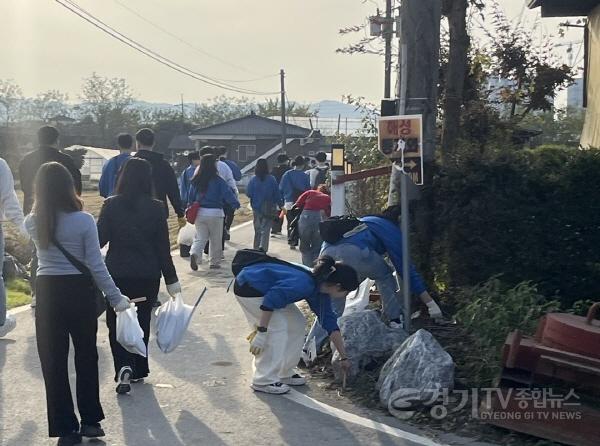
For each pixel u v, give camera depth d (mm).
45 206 5945
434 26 9211
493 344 7254
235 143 76438
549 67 20312
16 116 92812
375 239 8414
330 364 8133
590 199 8516
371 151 16141
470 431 6355
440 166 9141
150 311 7730
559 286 8570
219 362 8578
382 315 8641
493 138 13094
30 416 6785
